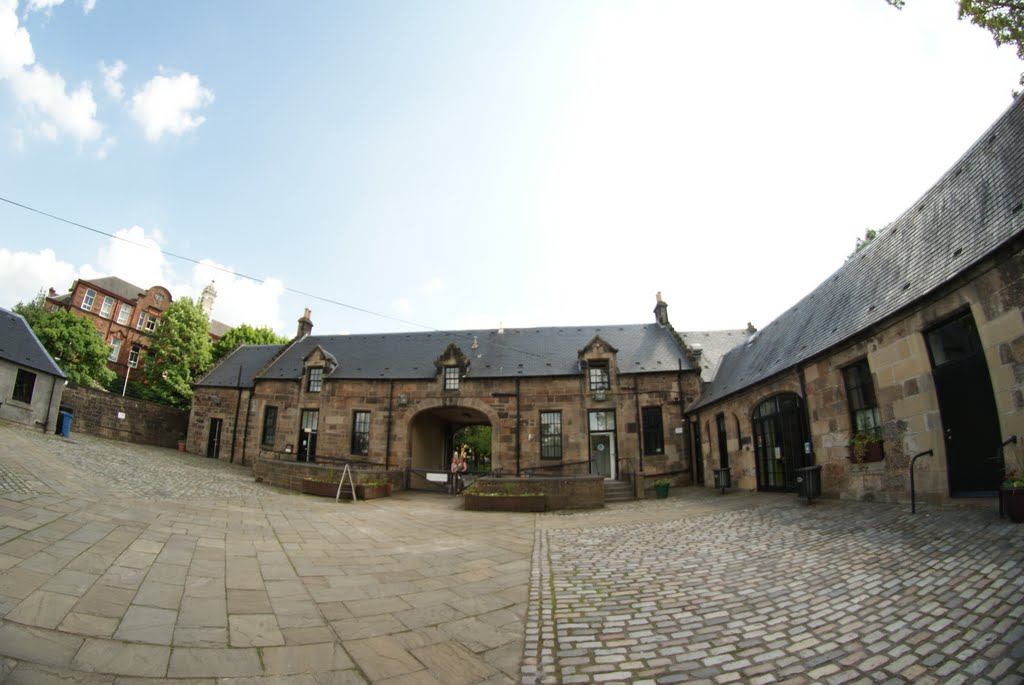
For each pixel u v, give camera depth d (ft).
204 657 11.78
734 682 11.46
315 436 79.97
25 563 15.72
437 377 77.20
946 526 21.72
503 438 72.95
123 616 13.32
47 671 10.03
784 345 48.49
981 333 24.86
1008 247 23.11
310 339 95.81
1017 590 13.69
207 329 128.47
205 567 18.94
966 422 26.43
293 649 12.82
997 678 10.13
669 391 70.85
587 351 74.13
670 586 19.13
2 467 30.76
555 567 23.07
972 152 31.63
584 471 69.97
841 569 18.76
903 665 11.37
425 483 75.92
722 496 49.70
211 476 56.29
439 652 13.35
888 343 31.58
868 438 32.89
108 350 113.80
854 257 44.37
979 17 24.09
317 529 30.50
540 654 13.41
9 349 63.52
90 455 50.65
